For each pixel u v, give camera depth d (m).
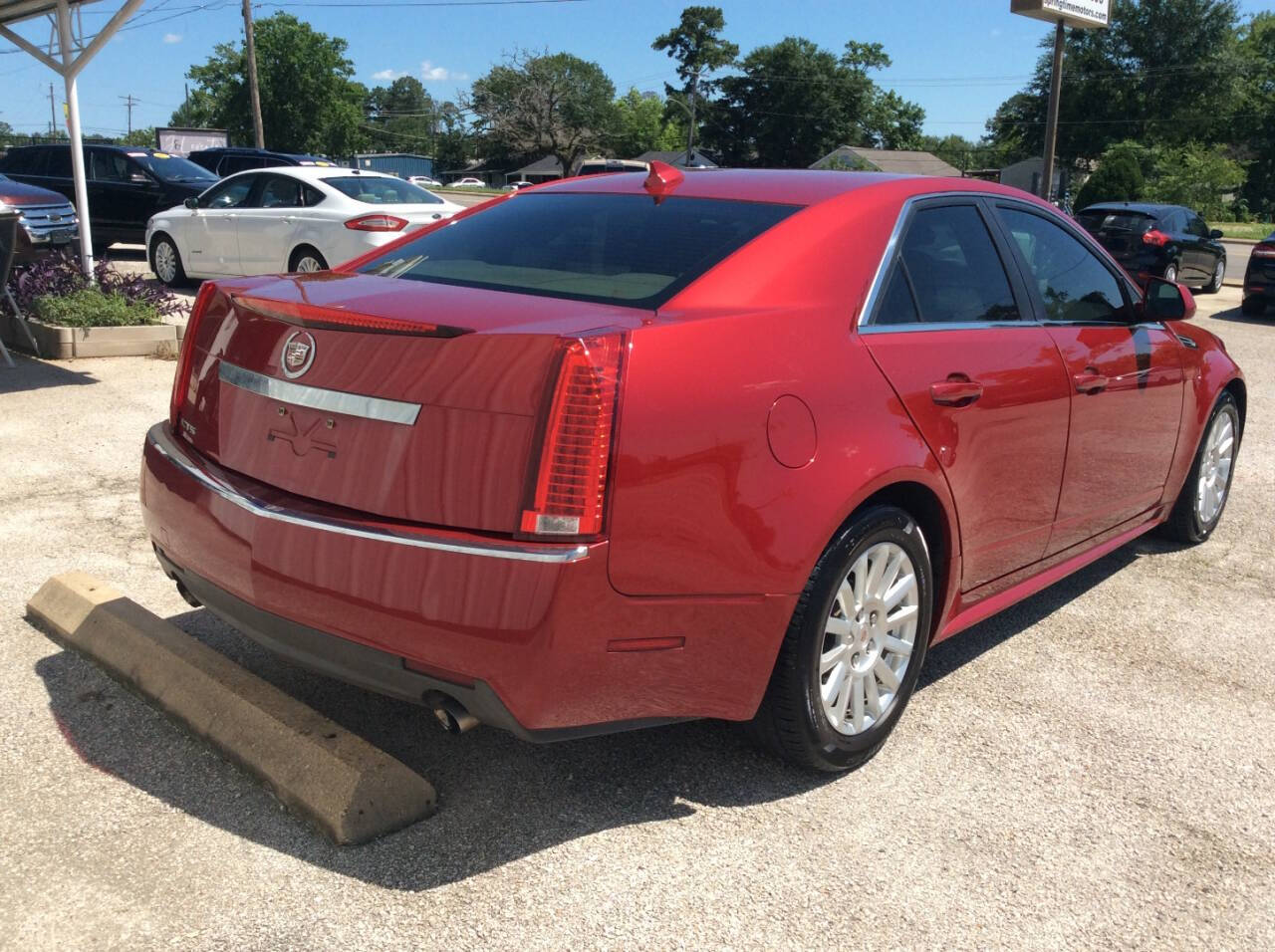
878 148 110.12
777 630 2.65
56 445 5.96
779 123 103.12
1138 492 4.38
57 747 2.95
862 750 3.02
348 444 2.52
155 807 2.69
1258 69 78.81
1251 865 2.69
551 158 109.56
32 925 2.26
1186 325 4.90
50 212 13.47
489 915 2.36
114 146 17.09
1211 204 66.44
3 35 8.83
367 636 2.45
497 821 2.72
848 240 3.08
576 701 2.40
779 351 2.69
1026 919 2.44
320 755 2.73
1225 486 5.37
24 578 4.12
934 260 3.34
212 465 2.87
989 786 3.00
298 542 2.52
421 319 2.53
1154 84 76.12
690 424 2.45
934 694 3.57
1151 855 2.71
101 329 8.43
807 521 2.64
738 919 2.39
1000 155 106.56
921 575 3.11
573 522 2.30
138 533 4.69
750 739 2.95
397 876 2.47
